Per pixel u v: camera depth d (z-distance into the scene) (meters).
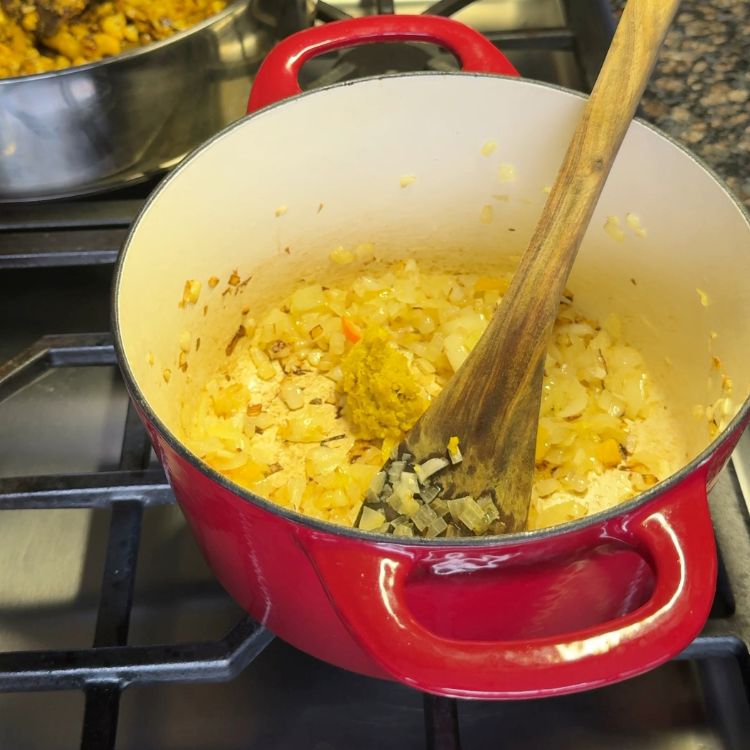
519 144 0.70
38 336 0.77
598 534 0.44
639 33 0.62
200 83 0.82
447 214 0.77
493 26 0.98
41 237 0.79
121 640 0.57
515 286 0.60
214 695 0.58
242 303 0.77
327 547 0.43
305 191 0.73
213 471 0.45
